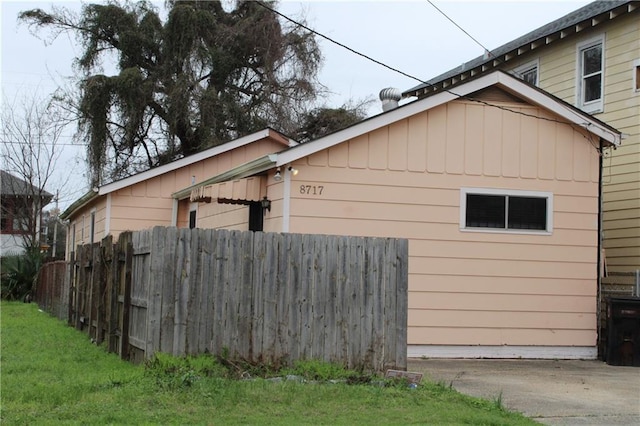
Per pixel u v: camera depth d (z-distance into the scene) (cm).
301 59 3103
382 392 821
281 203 1233
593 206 1348
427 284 1265
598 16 1653
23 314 1917
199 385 784
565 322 1313
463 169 1295
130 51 3125
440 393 845
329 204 1233
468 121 1306
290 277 920
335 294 931
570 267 1327
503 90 1327
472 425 693
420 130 1283
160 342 868
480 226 1297
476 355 1273
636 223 1568
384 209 1255
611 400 896
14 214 3738
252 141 2012
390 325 945
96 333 1197
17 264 2667
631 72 1611
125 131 2992
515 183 1316
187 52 3003
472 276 1283
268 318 909
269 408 718
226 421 657
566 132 1348
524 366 1195
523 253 1308
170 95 2966
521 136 1327
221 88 3147
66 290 1644
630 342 1232
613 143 1346
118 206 1917
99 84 2925
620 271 1608
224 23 3278
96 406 693
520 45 1891
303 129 3216
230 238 903
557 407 844
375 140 1261
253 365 897
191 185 1827
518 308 1297
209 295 889
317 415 700
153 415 668
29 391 743
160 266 873
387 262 951
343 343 929
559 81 1836
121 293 1055
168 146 3067
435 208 1277
